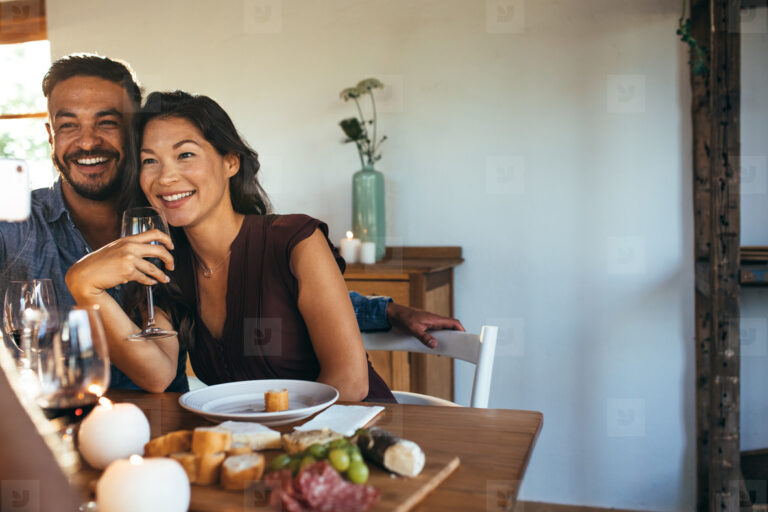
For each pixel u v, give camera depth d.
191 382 2.41
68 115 1.55
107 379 0.76
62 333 0.74
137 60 3.04
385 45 2.73
